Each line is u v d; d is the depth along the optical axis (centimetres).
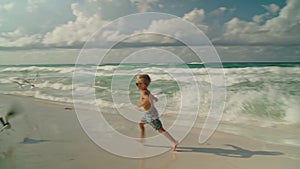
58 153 421
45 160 388
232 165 376
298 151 427
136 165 375
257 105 697
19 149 439
